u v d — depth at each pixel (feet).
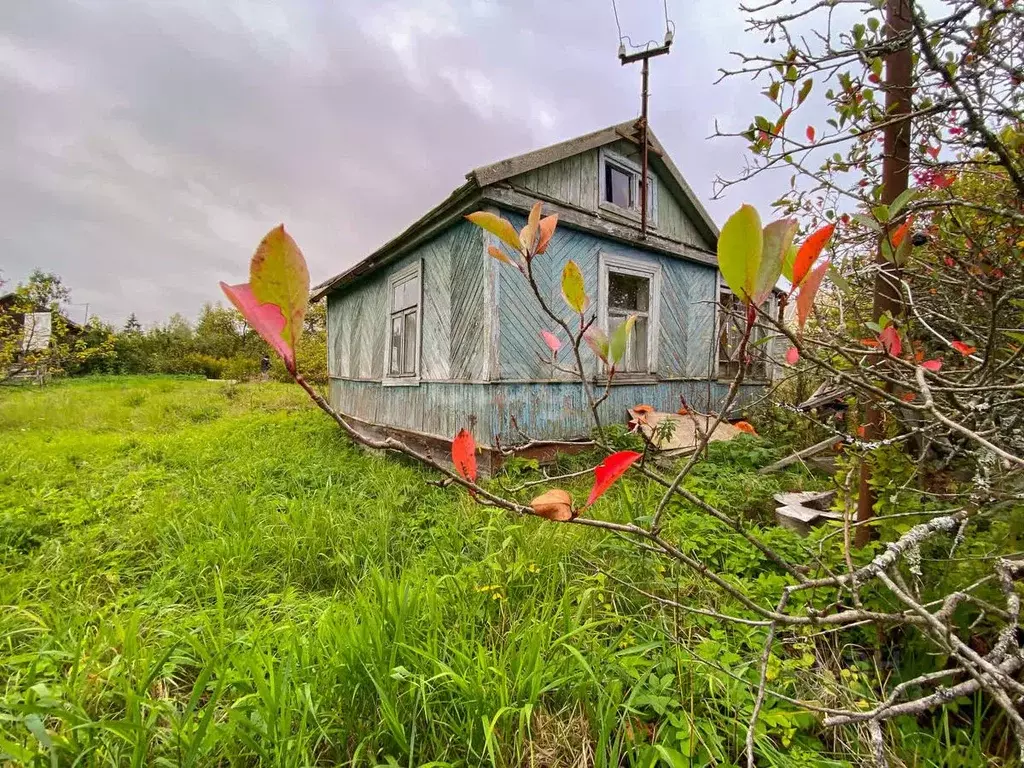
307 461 17.17
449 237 16.21
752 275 1.91
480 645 5.16
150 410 32.14
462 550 9.12
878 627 5.22
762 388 23.85
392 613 5.72
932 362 4.71
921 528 3.73
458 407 15.69
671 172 19.89
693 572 7.00
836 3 4.35
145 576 8.77
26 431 24.93
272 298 1.45
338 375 29.94
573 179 16.42
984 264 5.75
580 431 16.48
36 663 5.31
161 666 5.26
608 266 17.81
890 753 4.26
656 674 5.36
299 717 4.77
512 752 4.64
